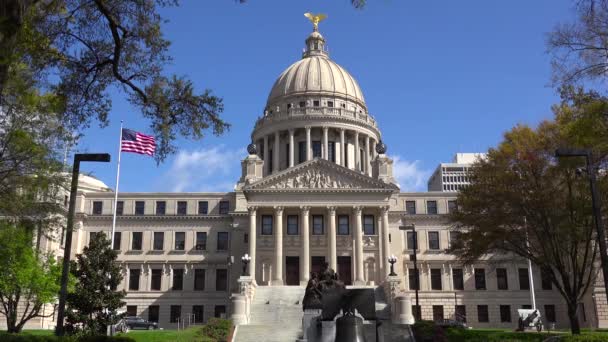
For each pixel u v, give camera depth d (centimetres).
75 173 2758
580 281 3762
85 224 8594
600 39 2544
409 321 5356
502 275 8438
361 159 10444
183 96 2261
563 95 2800
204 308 8325
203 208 8788
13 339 2203
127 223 8650
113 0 2100
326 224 7638
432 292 8375
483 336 3812
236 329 4591
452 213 4469
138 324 7062
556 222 3766
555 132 3828
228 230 8669
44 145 2938
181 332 4219
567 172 3625
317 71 10919
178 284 8469
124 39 2148
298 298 6378
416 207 8831
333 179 7688
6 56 1464
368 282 7369
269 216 7706
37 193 3216
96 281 4362
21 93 2211
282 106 10781
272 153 10331
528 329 5662
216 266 8519
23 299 7050
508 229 4019
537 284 8350
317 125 10062
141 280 8444
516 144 3888
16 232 3422
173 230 8662
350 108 10781
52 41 2038
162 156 2319
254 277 7288
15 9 1444
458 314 8281
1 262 3772
